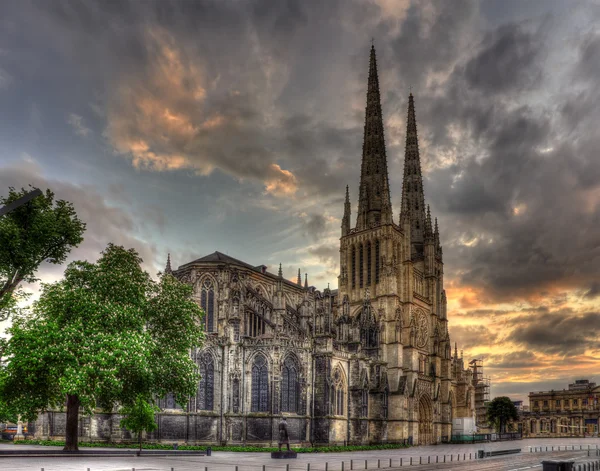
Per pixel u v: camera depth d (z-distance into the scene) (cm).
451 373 16238
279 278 11538
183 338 6919
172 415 8962
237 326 10025
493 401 19425
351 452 9625
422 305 15188
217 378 9744
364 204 15325
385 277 13975
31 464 4809
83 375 5203
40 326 5528
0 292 5931
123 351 5516
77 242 6256
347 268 14962
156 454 6656
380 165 15638
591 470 5778
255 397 9875
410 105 18300
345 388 11469
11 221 5762
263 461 6438
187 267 11831
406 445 12162
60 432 8294
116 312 5966
